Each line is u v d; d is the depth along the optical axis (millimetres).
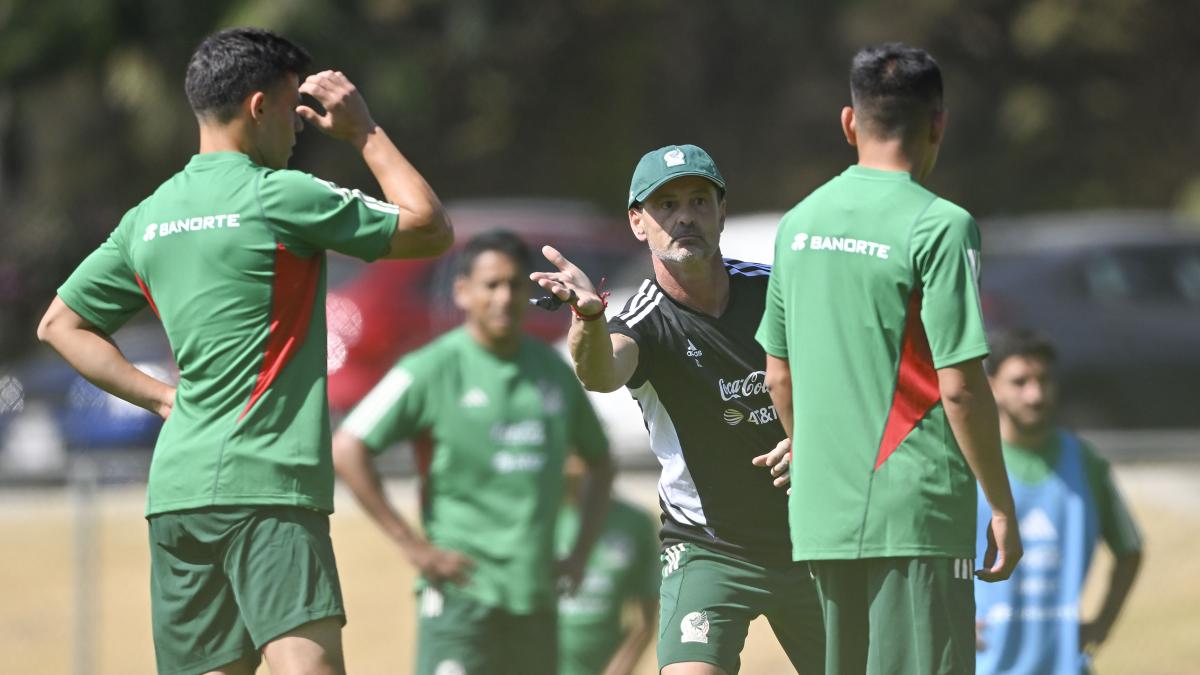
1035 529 22219
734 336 18328
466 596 24250
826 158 97375
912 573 16406
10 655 35000
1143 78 94812
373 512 24203
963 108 95250
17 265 83875
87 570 31859
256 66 17469
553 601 24672
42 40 80562
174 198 17312
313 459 17000
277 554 16750
